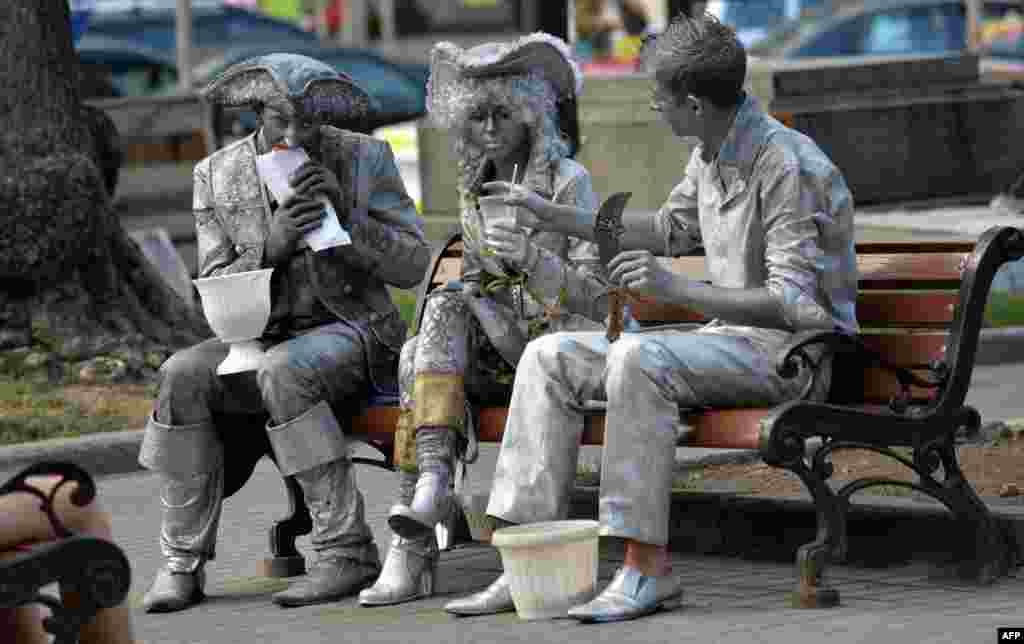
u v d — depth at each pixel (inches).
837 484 474.9
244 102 423.2
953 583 396.2
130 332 726.5
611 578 414.9
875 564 412.8
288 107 415.5
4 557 296.4
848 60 1064.2
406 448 400.5
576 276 403.2
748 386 385.4
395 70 1583.4
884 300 403.2
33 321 715.4
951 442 393.1
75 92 731.4
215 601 420.5
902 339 396.5
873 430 380.5
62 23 727.1
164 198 1182.3
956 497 392.5
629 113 992.2
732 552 434.0
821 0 1772.9
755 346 388.5
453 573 428.8
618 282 382.3
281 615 399.2
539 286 400.8
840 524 377.1
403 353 406.3
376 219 431.8
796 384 389.7
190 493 418.0
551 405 378.3
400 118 1542.8
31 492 287.6
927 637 346.3
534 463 378.9
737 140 388.5
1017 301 847.7
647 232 420.8
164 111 1182.3
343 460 412.5
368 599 399.2
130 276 751.1
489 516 383.9
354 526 412.5
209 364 415.8
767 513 428.8
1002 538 398.3
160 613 411.5
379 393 426.0
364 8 2647.6
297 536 450.0
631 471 368.2
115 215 749.9
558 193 410.0
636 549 371.9
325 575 410.0
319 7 2674.7
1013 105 1075.3
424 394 394.3
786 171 384.2
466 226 412.5
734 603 382.0
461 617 382.6
